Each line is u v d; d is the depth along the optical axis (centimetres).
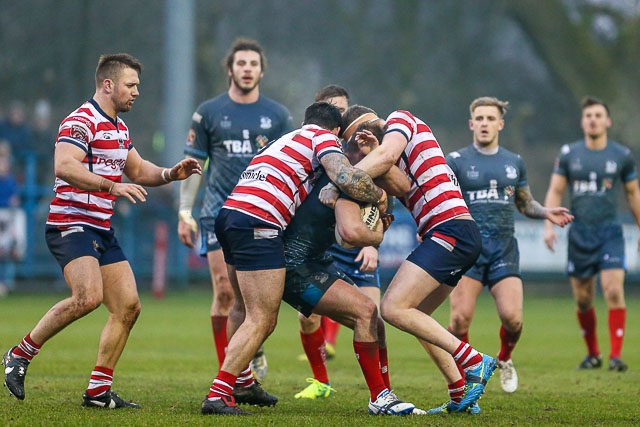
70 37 11569
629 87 11956
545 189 12506
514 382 2688
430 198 2138
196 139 2983
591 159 3566
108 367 2144
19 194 7088
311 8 12850
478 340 4412
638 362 3625
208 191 2973
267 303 2048
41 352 3544
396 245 7119
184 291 7456
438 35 12825
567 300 7544
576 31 11669
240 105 2983
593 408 2323
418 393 2600
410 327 2084
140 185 2289
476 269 2833
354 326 2086
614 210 3556
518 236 7519
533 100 13338
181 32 7450
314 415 2077
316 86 12912
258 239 2039
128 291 2162
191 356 3503
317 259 2120
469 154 2903
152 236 7331
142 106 11762
